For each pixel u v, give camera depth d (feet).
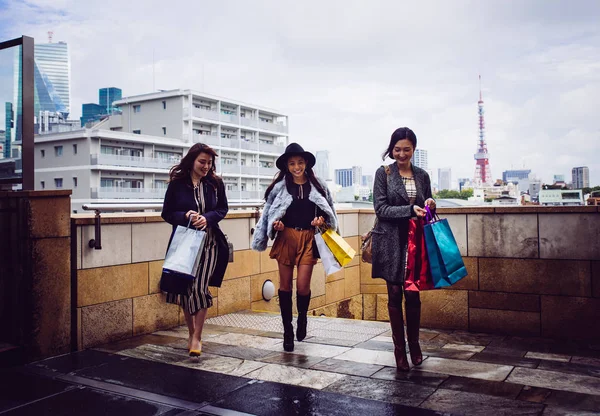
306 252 15.47
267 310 23.91
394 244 13.28
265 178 263.90
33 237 14.47
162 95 232.53
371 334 17.63
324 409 10.61
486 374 12.76
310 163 15.79
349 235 26.94
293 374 13.02
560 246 16.43
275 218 15.20
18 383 12.64
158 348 15.87
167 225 18.88
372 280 27.81
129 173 192.24
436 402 10.88
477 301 17.71
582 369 13.11
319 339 16.88
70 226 15.65
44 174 190.29
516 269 17.10
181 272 13.84
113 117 244.22
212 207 15.14
